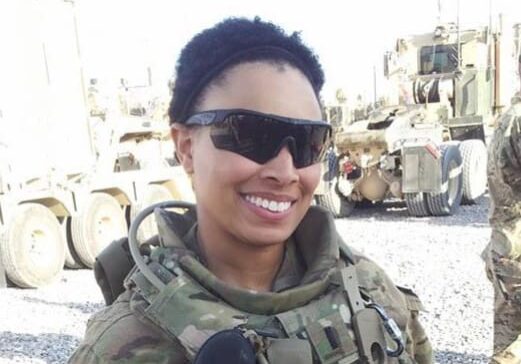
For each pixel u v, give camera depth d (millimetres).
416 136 10586
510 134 2740
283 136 1112
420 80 13062
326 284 1240
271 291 1279
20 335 5188
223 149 1119
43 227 7465
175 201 1405
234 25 1163
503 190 2824
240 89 1120
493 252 2891
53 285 7398
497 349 2916
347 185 10602
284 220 1160
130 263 1324
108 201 8688
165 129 11555
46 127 8242
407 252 7383
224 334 1003
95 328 1138
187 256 1177
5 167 7238
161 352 1073
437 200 9938
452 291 5609
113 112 10883
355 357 1163
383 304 1321
